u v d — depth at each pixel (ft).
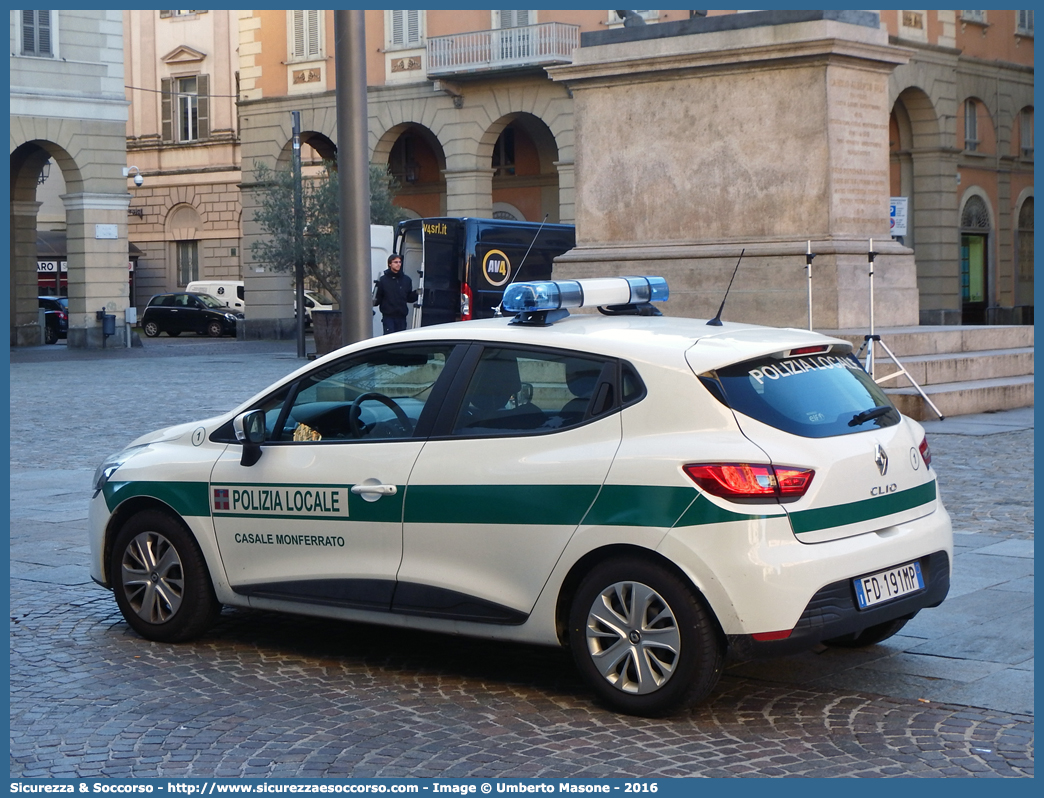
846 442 18.28
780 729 17.53
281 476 21.12
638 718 18.06
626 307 22.36
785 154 55.67
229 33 183.83
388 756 16.80
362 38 31.81
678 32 57.41
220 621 24.18
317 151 152.97
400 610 19.89
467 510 19.20
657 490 17.61
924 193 128.88
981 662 20.44
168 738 17.67
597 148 60.23
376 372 20.80
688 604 17.43
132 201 192.34
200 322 167.53
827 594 17.39
